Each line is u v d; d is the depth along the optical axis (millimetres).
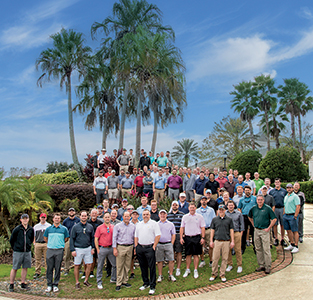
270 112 43375
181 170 13188
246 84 42625
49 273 6988
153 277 6555
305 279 6441
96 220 7836
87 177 20609
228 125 45031
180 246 7445
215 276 6906
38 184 12609
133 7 25156
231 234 6855
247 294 5922
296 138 45188
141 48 21953
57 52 21750
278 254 8242
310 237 9633
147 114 28703
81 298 6492
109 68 26172
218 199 8992
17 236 7074
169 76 22812
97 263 7461
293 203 8273
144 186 12500
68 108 22422
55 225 7160
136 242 6859
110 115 28906
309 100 41312
